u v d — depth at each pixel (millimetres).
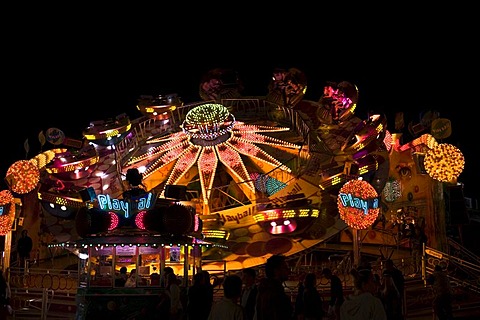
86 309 16688
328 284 22125
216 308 8203
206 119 28062
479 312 20172
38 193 26297
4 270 23703
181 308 15297
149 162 29562
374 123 24703
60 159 27375
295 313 13148
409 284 21500
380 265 23156
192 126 28703
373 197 22281
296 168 27609
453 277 22312
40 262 27000
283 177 27469
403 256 26078
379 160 25797
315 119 29469
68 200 26125
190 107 30281
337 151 26906
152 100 29594
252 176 28438
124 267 19062
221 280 22859
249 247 25484
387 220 27719
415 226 23875
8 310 17250
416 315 19719
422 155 25688
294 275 23281
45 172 27375
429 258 23156
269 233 25062
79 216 17266
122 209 17297
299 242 25109
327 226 25094
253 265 24641
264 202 25828
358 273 8500
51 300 21312
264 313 8172
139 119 30625
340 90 28500
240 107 30438
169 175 29234
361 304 8070
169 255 20734
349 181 22672
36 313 20891
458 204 27406
